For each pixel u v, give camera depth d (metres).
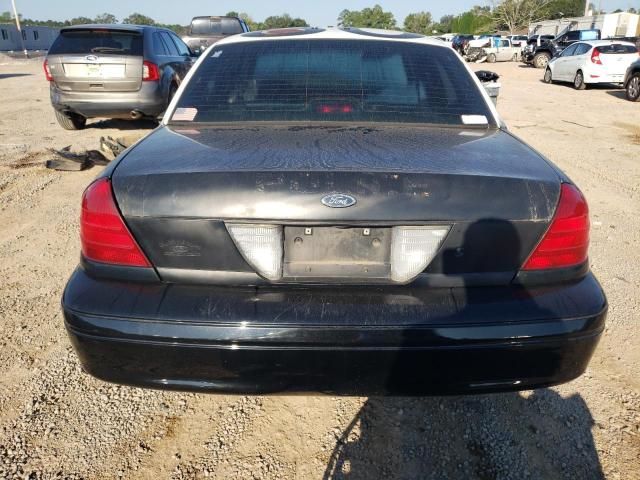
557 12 67.19
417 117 2.44
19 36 49.31
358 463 2.09
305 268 1.76
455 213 1.72
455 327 1.70
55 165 6.10
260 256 1.75
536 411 2.37
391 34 2.99
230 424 2.29
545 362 1.77
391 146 2.03
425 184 1.72
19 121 9.44
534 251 1.79
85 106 7.64
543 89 16.55
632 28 41.97
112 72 7.50
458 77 2.68
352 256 1.76
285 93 2.51
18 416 2.30
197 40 16.20
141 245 1.78
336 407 2.40
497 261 1.77
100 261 1.82
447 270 1.76
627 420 2.32
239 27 16.52
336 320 1.70
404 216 1.70
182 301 1.74
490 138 2.24
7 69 24.52
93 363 1.82
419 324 1.70
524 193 1.76
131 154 2.00
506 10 60.88
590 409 2.38
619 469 2.07
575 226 1.81
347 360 1.71
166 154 1.95
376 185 1.70
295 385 1.77
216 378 1.76
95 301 1.78
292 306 1.73
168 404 2.41
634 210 5.13
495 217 1.74
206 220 1.73
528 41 35.03
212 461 2.10
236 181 1.71
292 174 1.71
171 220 1.74
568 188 1.85
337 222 1.70
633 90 13.54
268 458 2.11
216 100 2.51
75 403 2.39
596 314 1.79
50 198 5.19
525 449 2.16
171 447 2.16
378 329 1.69
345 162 1.81
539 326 1.73
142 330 1.72
